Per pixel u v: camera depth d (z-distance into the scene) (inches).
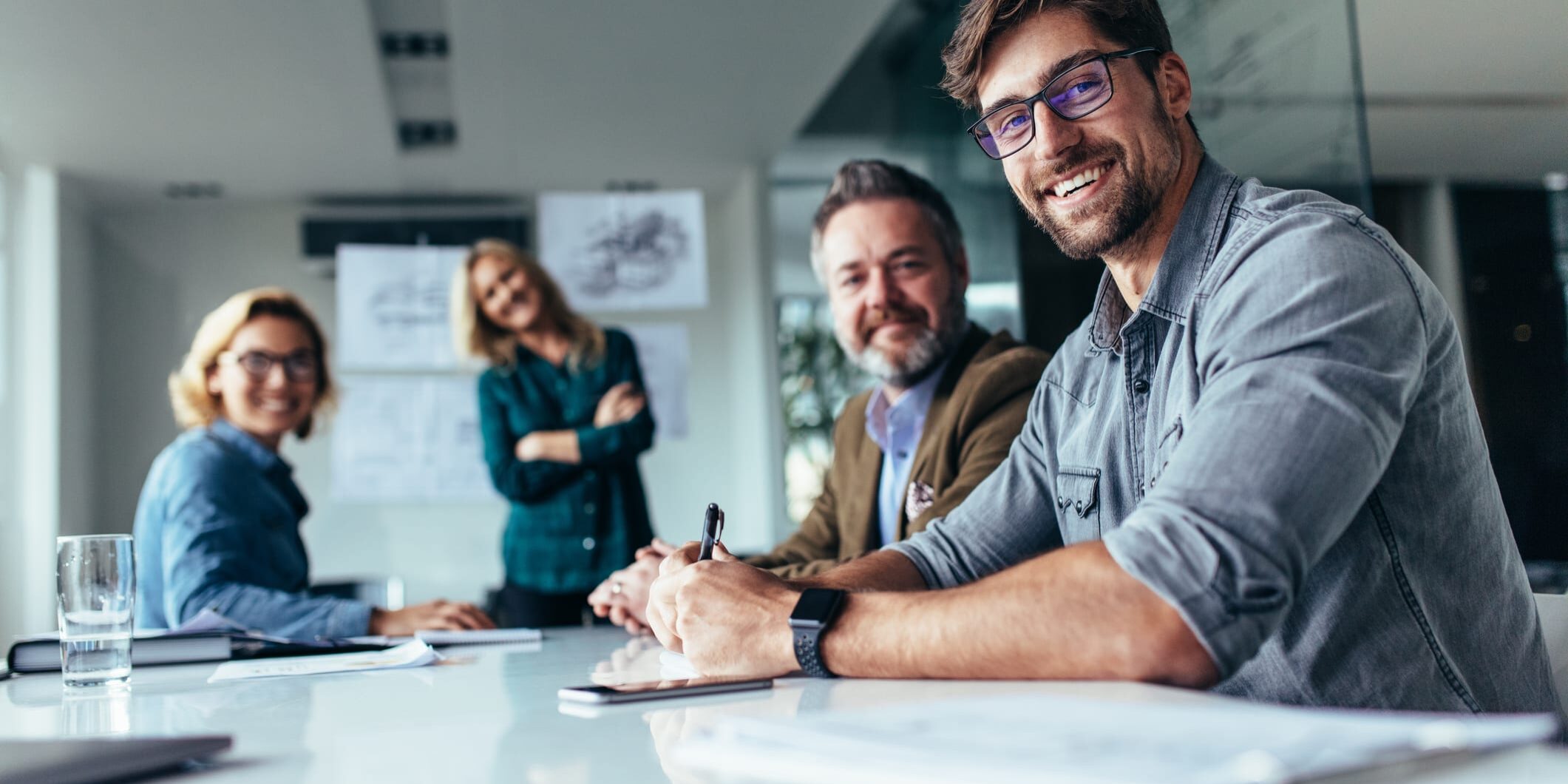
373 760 24.7
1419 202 77.1
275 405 101.3
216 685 44.0
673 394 219.5
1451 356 39.2
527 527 155.0
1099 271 114.0
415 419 230.4
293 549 97.3
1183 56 104.6
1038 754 17.8
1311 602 38.2
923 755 18.1
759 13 165.8
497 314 157.6
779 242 227.8
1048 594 31.4
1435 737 17.8
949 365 78.0
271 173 228.1
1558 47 69.2
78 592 45.6
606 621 140.8
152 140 207.3
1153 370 45.6
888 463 79.4
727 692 33.0
